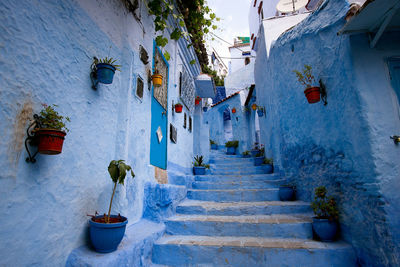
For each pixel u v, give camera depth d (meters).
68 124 1.91
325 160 3.37
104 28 2.52
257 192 4.46
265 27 6.55
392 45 2.55
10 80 1.42
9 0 1.45
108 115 2.53
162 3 3.95
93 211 2.18
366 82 2.49
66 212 1.84
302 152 4.15
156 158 3.83
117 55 2.76
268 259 2.65
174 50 5.15
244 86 15.77
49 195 1.68
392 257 2.14
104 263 1.80
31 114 1.55
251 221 3.21
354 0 2.70
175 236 3.13
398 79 2.49
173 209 3.71
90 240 2.09
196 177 5.83
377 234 2.31
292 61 4.33
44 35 1.70
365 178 2.45
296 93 4.27
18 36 1.50
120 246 2.17
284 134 5.00
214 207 3.78
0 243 1.31
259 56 7.63
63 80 1.88
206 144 8.62
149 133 3.50
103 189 2.36
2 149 1.36
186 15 4.50
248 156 9.73
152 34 3.81
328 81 3.14
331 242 2.86
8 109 1.40
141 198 3.12
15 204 1.42
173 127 4.81
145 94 3.38
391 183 2.28
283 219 3.31
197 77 7.07
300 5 6.57
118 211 2.51
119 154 2.61
